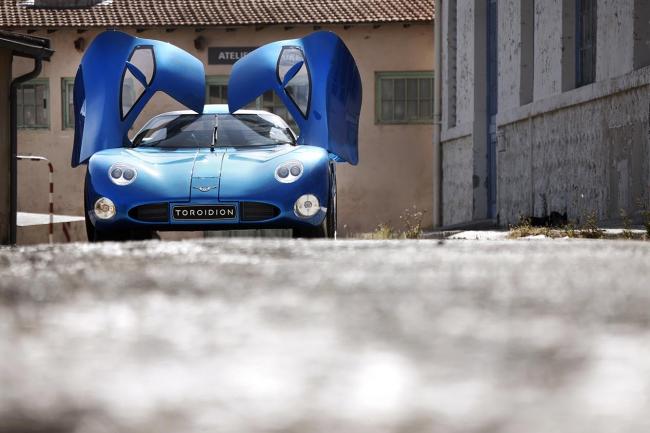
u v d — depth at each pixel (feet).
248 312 6.03
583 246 17.62
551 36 92.12
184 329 4.96
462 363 3.63
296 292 7.97
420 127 164.96
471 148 125.08
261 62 58.23
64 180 167.73
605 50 77.82
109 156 53.06
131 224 50.34
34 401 2.96
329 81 56.95
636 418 2.78
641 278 8.94
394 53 165.07
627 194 74.38
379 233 98.68
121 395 3.08
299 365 3.59
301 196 50.42
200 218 49.93
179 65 58.44
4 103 90.63
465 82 128.88
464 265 11.89
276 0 167.53
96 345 4.27
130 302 6.86
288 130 58.13
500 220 108.88
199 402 2.97
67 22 164.04
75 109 57.47
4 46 87.30
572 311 5.90
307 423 2.78
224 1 168.14
